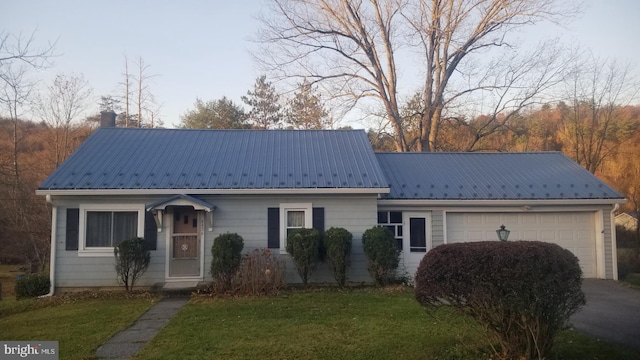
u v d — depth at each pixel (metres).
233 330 8.43
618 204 14.90
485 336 6.75
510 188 15.24
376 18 27.98
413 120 28.34
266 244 13.61
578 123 26.55
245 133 17.53
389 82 28.69
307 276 13.23
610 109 26.22
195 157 15.11
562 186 15.34
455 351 6.61
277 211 13.72
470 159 17.58
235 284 12.30
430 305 6.30
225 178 13.81
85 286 13.13
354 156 15.62
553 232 15.09
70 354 7.30
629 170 26.53
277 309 10.16
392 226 14.85
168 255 13.37
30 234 23.55
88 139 15.88
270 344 7.49
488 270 5.73
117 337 8.25
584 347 7.05
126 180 13.41
